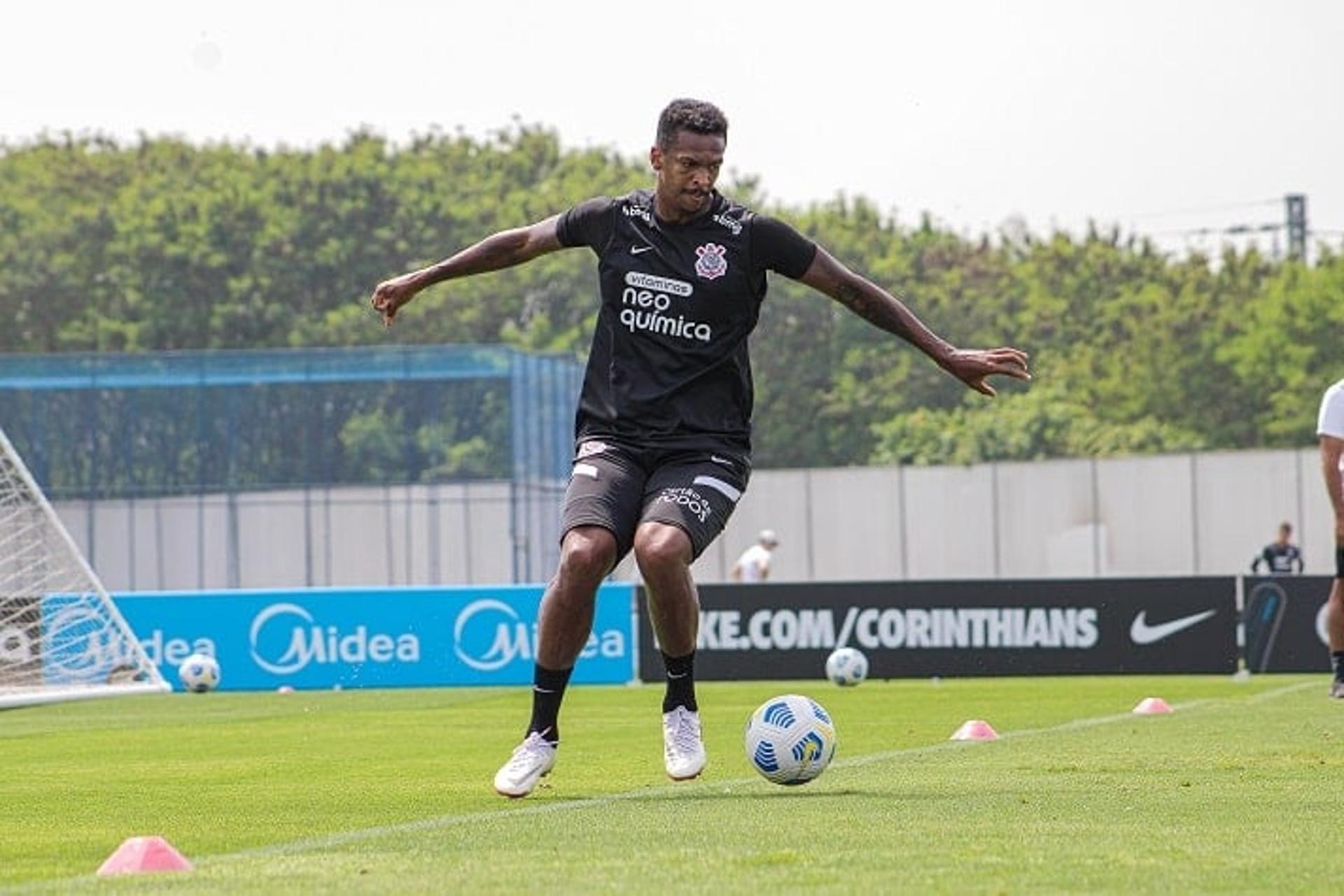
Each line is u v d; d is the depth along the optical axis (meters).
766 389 185.75
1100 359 196.75
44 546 58.97
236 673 69.88
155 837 17.88
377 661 69.62
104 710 56.50
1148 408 192.00
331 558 124.31
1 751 38.22
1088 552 135.12
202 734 43.38
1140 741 33.19
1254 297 197.88
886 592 68.25
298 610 69.75
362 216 191.25
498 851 18.31
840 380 186.62
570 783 27.12
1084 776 26.34
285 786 28.31
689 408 23.23
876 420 186.00
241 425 124.75
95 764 33.97
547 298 188.12
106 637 66.31
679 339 23.12
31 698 47.97
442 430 124.31
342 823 22.20
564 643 23.36
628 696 58.38
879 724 41.19
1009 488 135.62
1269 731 35.34
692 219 23.17
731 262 23.09
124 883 16.36
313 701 59.44
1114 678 66.75
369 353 124.56
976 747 32.84
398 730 43.19
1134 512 134.50
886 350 188.50
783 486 138.00
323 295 190.50
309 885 16.03
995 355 23.03
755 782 25.98
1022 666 67.81
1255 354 188.62
